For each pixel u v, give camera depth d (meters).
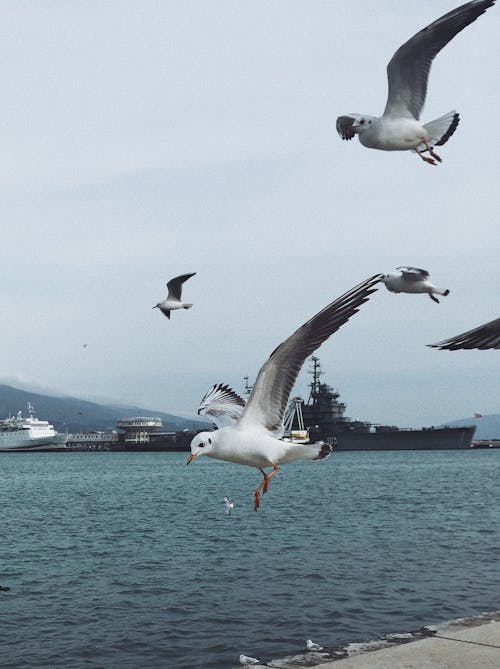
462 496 61.44
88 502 62.34
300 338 7.22
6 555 31.33
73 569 27.44
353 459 187.38
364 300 6.88
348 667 8.75
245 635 17.92
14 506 59.38
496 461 162.75
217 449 7.80
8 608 21.20
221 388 9.48
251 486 83.50
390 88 9.02
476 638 9.77
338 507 52.19
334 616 19.33
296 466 153.88
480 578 23.34
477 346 3.24
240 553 30.25
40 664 16.14
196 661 16.11
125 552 31.50
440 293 8.87
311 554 29.48
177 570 26.59
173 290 17.95
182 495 69.12
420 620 18.70
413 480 90.12
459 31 8.41
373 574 24.59
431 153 8.91
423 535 34.81
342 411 197.50
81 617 20.05
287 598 21.52
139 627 18.88
